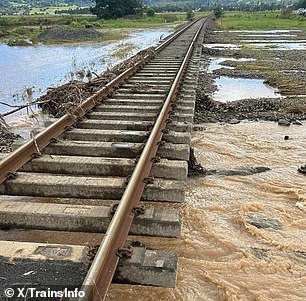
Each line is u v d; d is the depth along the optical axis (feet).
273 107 37.11
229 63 72.59
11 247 11.26
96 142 20.40
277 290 12.23
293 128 30.17
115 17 254.06
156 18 260.42
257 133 28.73
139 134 21.50
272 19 246.06
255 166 22.24
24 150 17.53
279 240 14.71
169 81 37.78
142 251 11.48
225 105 37.29
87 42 125.80
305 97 42.22
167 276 10.94
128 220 12.58
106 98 30.09
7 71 64.90
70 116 23.25
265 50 93.81
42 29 165.48
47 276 10.12
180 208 16.43
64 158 18.20
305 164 21.99
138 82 37.55
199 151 24.64
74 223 13.41
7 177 15.78
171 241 13.96
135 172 14.46
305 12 266.57
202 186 19.38
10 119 34.81
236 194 18.58
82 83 39.40
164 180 16.22
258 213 16.78
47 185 15.65
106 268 10.04
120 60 76.02
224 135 28.19
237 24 199.72
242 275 12.85
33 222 13.55
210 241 14.60
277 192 18.93
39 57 85.76
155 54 59.82
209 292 12.10
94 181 15.87
